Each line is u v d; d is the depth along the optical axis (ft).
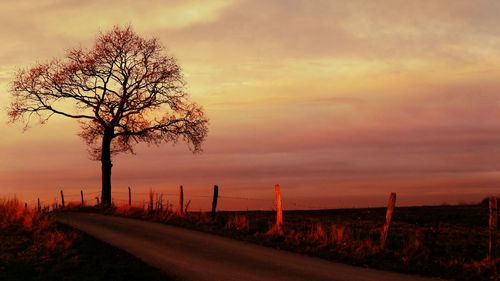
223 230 82.53
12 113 139.23
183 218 96.73
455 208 128.77
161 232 81.97
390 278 51.19
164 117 146.00
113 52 138.41
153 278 50.01
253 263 57.72
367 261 59.11
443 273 53.98
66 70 138.62
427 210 124.47
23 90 139.54
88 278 49.11
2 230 77.25
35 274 51.13
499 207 89.20
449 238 72.18
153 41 141.38
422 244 63.41
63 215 114.01
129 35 139.23
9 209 97.91
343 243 66.85
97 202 146.20
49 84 139.23
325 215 115.85
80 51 140.05
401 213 117.80
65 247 62.90
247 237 75.51
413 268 55.62
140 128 144.66
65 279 48.75
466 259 59.47
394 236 74.38
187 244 70.13
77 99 140.97
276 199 77.20
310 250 65.67
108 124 144.05
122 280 49.16
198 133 145.89
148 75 140.26
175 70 143.02
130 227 88.48
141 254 61.98
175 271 53.06
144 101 142.72
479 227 89.15
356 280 50.06
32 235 72.95
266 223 87.51
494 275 52.60
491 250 57.52
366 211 126.31
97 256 58.65
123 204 122.01
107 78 141.38
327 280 49.88
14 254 59.98
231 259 59.88
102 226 89.20
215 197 92.43
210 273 52.31
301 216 110.93
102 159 144.56
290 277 50.93
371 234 76.48
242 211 126.21
